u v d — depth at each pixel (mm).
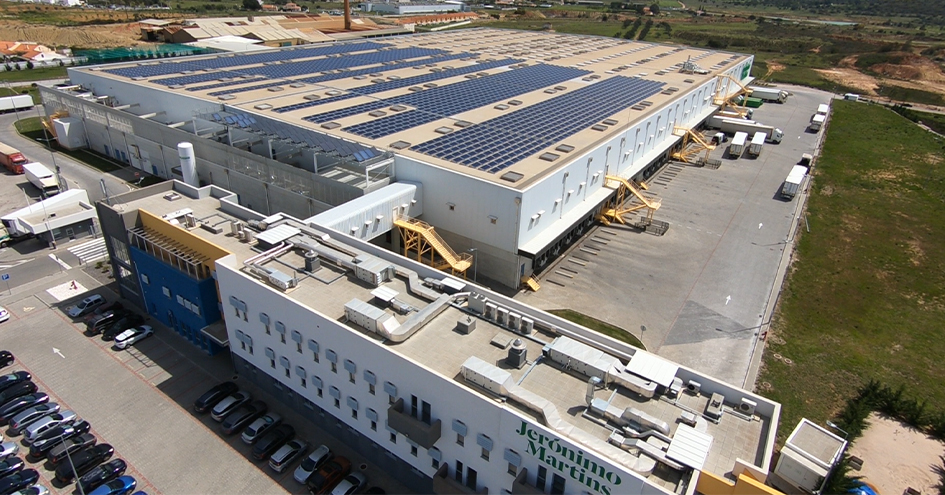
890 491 38094
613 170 75500
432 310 36969
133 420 42062
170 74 95812
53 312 54312
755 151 105562
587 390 30500
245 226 49125
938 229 80750
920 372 50625
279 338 40375
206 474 37938
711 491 25953
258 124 68500
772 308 58906
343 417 39062
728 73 126688
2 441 39531
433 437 32312
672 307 57875
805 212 83875
